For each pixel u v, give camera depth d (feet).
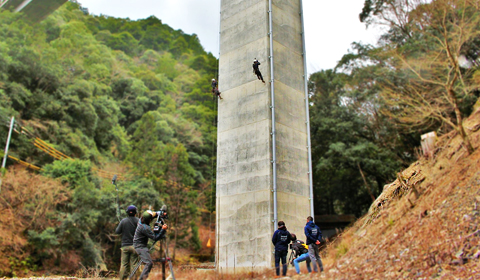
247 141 48.34
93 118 186.39
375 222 35.04
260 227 43.93
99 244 117.80
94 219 113.60
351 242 33.78
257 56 50.60
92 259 110.32
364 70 117.50
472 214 24.07
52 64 187.93
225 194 49.24
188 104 282.36
